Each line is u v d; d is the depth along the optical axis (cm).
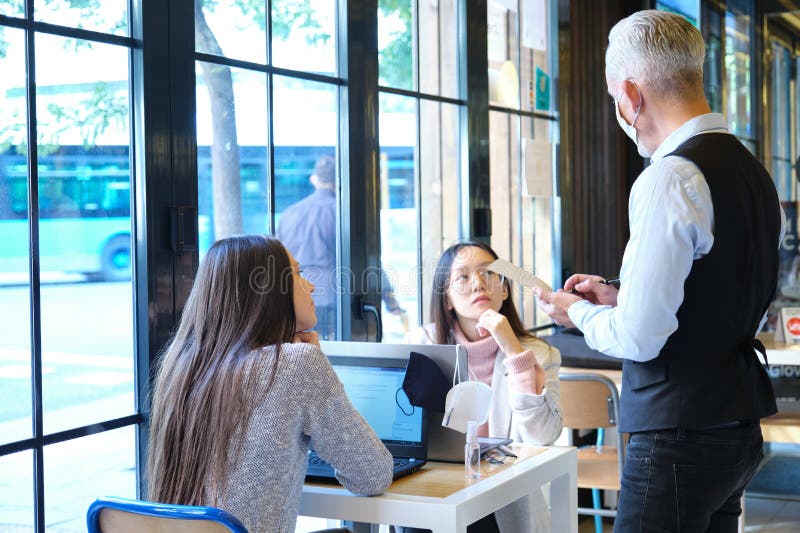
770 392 207
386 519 206
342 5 330
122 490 250
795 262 511
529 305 465
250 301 207
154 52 253
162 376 210
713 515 212
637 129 209
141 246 252
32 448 225
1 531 219
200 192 274
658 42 200
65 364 233
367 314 338
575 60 502
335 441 201
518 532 259
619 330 194
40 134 227
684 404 194
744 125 524
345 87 330
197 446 196
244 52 290
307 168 317
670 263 187
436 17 388
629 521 201
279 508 195
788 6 511
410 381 239
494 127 430
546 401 264
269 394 197
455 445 237
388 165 357
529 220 461
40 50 228
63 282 233
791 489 486
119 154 249
